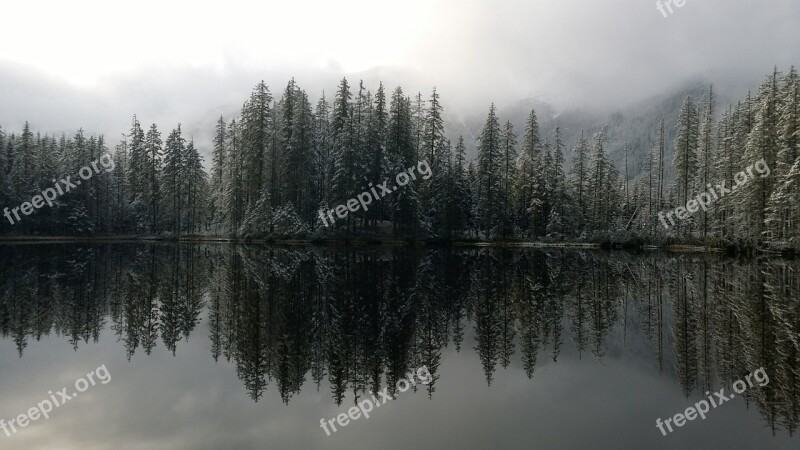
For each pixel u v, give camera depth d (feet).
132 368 34.63
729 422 25.29
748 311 58.03
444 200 172.14
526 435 23.43
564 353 40.42
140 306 59.00
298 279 82.23
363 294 68.39
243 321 50.75
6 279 81.82
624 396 29.60
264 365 35.73
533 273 98.68
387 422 25.08
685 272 100.27
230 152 201.67
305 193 171.94
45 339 43.11
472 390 30.68
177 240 200.44
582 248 171.83
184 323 49.67
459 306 62.13
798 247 123.13
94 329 47.09
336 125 174.50
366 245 164.04
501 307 62.13
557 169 188.85
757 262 118.32
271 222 166.71
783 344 42.50
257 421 25.11
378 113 174.60
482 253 145.18
